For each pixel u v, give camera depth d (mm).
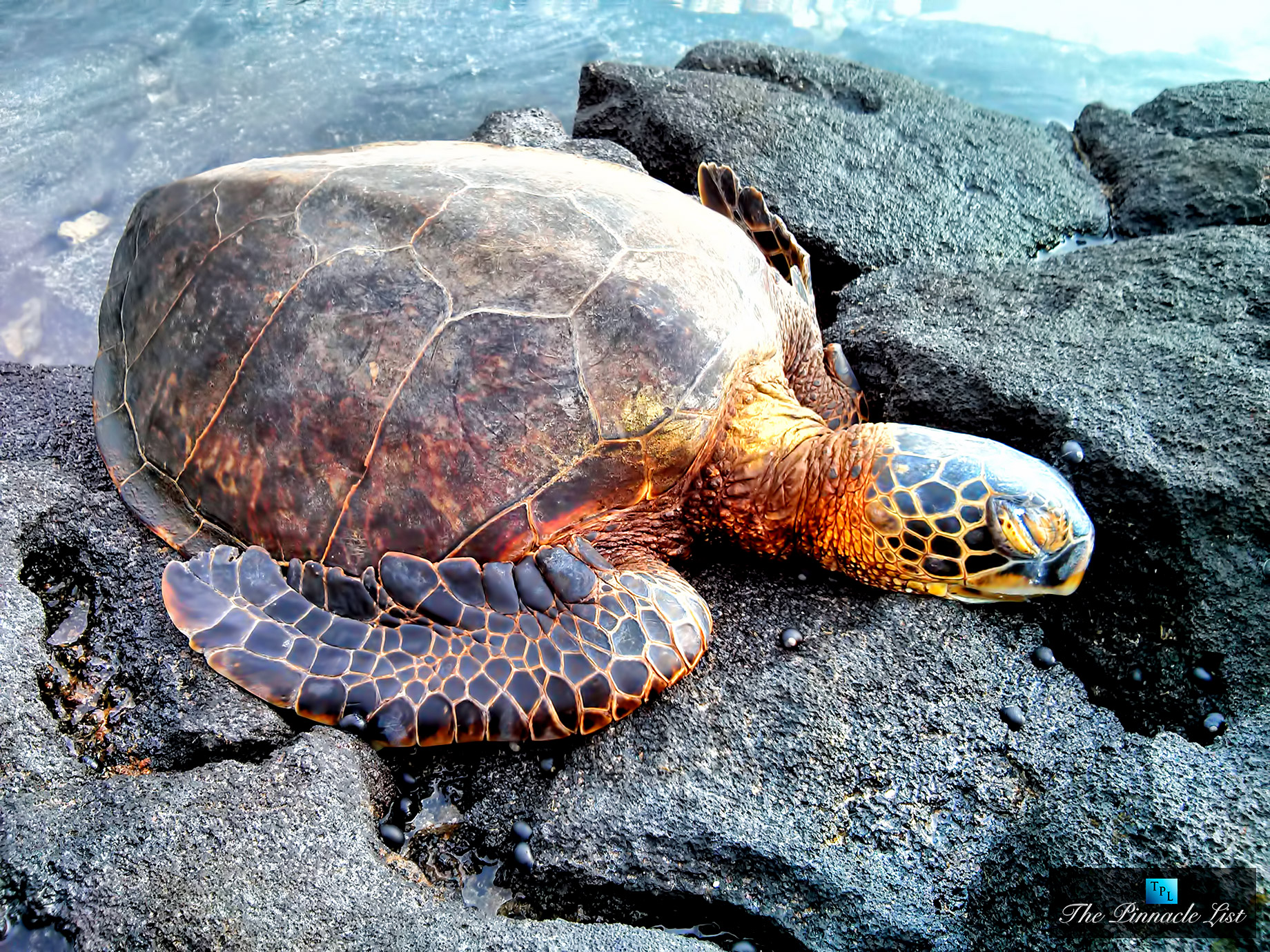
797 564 812
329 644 685
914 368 890
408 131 1543
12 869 570
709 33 1863
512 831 644
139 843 580
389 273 730
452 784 675
